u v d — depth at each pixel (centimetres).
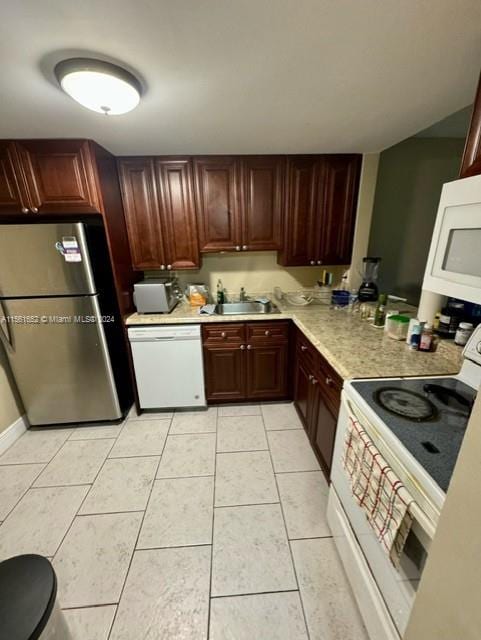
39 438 214
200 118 150
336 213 234
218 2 76
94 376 214
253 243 235
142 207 221
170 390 234
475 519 51
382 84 121
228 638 105
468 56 102
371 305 214
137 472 180
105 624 109
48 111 135
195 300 248
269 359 236
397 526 78
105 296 209
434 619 63
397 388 114
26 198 180
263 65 106
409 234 203
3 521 150
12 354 202
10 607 73
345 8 79
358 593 107
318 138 185
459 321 144
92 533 143
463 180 90
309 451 195
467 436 52
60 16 79
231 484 170
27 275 186
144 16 80
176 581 122
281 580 122
